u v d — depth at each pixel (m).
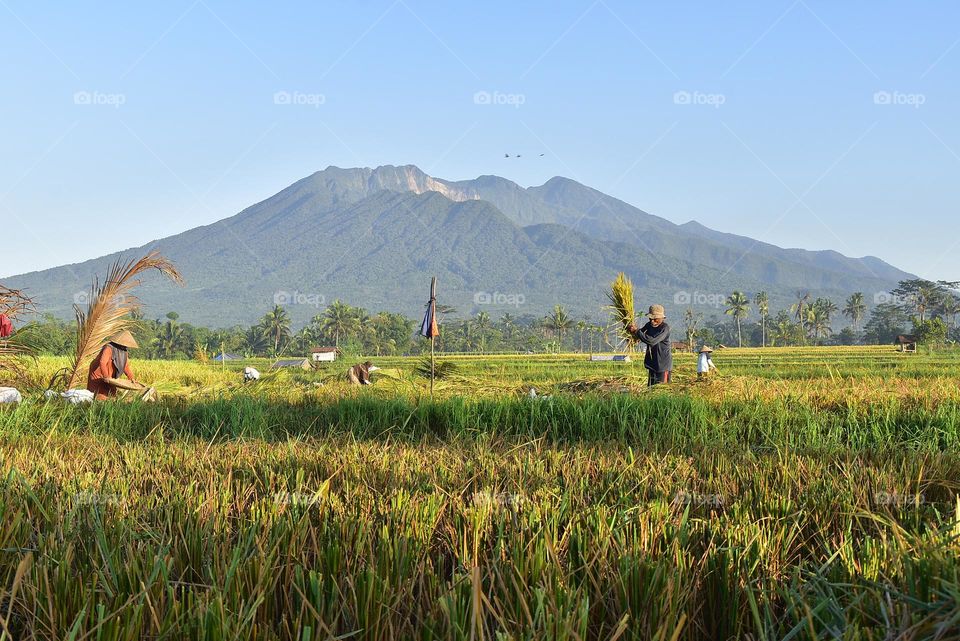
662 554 2.57
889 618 2.11
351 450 5.07
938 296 187.50
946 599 2.03
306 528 2.78
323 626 1.96
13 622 2.15
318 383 11.89
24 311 9.96
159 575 2.30
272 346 165.25
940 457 4.70
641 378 11.72
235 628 1.99
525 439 6.49
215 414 7.40
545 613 2.04
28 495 3.22
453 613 2.03
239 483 3.74
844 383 10.45
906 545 2.47
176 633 2.01
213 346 159.00
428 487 3.66
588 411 7.09
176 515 3.03
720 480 3.99
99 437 6.40
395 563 2.47
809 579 2.54
